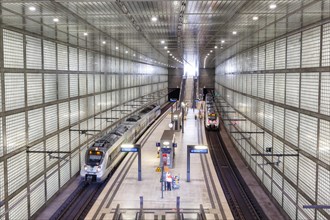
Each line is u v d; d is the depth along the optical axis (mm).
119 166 23453
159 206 16641
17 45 14906
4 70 13812
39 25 14367
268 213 17172
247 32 17156
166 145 22641
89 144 25500
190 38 20734
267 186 19797
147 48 28094
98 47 24797
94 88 26688
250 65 25250
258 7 11195
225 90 44188
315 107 13055
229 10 11891
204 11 12188
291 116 15742
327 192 12062
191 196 18000
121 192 18547
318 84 12750
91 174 20812
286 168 16391
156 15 12969
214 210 16266
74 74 22250
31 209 16438
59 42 19609
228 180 23078
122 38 20203
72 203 18531
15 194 14820
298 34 14820
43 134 17719
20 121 15281
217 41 22188
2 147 13805
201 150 20109
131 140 30234
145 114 40094
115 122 33500
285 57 16578
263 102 20969
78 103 23016
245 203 18766
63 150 20516
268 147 19438
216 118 40344
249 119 25484
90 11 11945
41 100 17406
